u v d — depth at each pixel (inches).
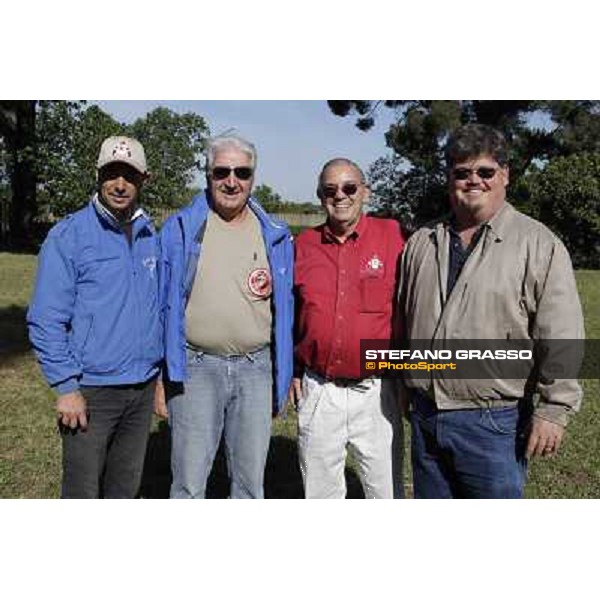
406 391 140.1
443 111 621.3
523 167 747.4
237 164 129.4
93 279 127.3
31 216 855.7
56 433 208.1
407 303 126.2
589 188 722.2
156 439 203.8
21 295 463.5
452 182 117.6
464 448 120.8
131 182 126.2
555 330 112.3
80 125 809.5
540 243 113.6
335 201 131.8
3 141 840.9
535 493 175.6
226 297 132.7
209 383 135.8
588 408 235.9
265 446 139.7
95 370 129.3
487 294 114.8
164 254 133.6
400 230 137.0
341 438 139.6
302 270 137.1
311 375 139.6
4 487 173.5
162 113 871.1
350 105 640.4
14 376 266.5
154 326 133.5
